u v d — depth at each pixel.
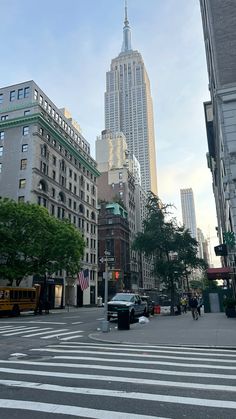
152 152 185.88
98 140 135.75
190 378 7.24
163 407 5.30
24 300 34.38
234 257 27.36
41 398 5.82
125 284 87.88
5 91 59.84
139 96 187.88
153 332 16.55
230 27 26.88
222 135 24.36
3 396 5.96
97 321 26.08
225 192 26.34
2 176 54.06
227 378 7.23
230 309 24.59
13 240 35.97
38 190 52.62
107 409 5.21
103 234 88.50
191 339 13.75
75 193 67.19
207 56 35.56
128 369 8.24
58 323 24.19
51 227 39.62
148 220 38.34
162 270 36.66
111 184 104.31
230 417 4.87
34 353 11.07
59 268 39.62
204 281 107.38
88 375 7.58
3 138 56.22
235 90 24.56
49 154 57.66
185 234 37.25
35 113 54.16
